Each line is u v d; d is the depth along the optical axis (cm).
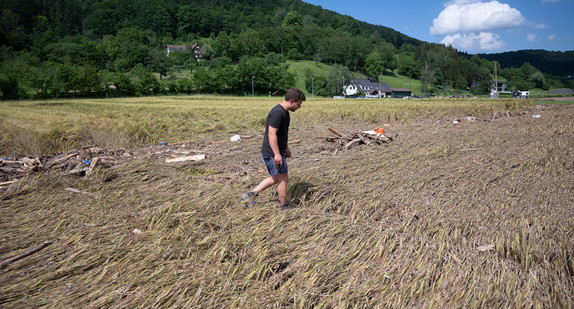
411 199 421
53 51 11900
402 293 223
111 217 338
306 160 679
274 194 430
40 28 16212
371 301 215
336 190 435
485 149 727
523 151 688
